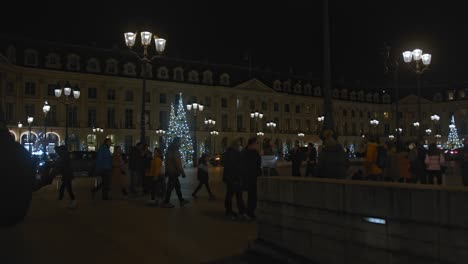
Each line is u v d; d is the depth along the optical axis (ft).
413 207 15.47
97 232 30.19
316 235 19.81
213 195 51.67
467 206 13.85
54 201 49.32
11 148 13.01
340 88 303.48
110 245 26.12
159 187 45.91
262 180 23.80
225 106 249.75
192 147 163.84
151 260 22.65
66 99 91.40
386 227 16.42
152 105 226.17
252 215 35.47
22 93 194.18
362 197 17.46
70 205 42.65
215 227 31.89
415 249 15.35
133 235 29.07
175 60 240.53
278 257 21.53
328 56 38.29
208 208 42.47
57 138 201.36
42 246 25.89
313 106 287.89
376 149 38.06
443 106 288.30
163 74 230.07
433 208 14.82
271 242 22.90
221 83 249.14
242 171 35.32
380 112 317.01
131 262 22.30
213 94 245.04
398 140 73.05
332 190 18.97
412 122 295.69
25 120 194.08
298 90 281.95
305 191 20.52
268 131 264.31
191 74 238.68
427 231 14.99
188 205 44.91
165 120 229.45
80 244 26.43
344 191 18.31
